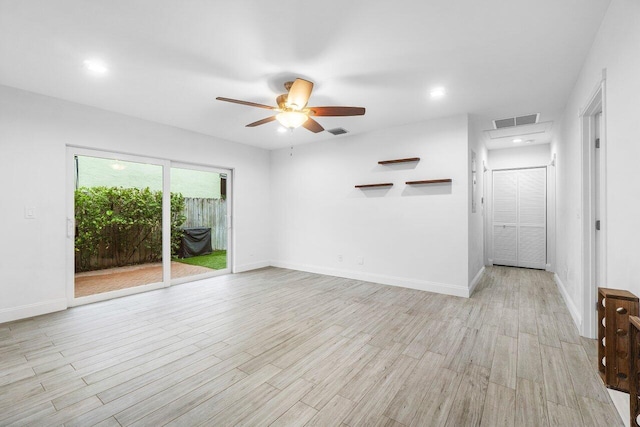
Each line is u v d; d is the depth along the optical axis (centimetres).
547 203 540
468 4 182
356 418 160
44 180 322
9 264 300
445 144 396
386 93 319
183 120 411
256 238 566
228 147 517
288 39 220
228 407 169
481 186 496
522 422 156
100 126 364
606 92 191
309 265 539
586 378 196
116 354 232
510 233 576
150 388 187
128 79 285
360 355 230
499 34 214
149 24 202
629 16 156
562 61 251
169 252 438
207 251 519
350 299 373
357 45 228
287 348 242
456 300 367
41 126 320
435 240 404
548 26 204
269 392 183
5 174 298
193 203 495
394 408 168
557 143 442
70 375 202
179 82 292
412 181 417
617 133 174
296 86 246
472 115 392
